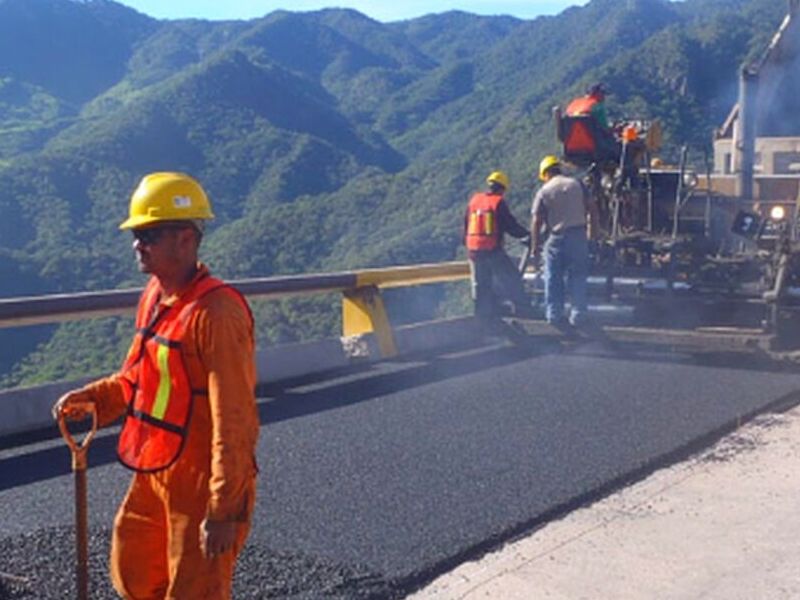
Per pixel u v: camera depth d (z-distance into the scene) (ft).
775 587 16.48
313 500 20.26
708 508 19.92
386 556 17.51
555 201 34.73
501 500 20.15
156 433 11.71
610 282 35.88
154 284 12.37
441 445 23.93
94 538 18.20
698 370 31.91
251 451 11.56
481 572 17.16
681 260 36.65
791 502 20.13
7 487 21.24
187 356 11.58
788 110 40.75
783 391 28.91
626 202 37.96
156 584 12.23
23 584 16.24
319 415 26.94
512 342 36.63
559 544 18.29
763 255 35.45
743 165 38.78
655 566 17.30
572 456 22.90
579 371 32.09
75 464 12.87
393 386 30.42
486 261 37.14
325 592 16.20
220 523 11.15
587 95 37.50
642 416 26.22
